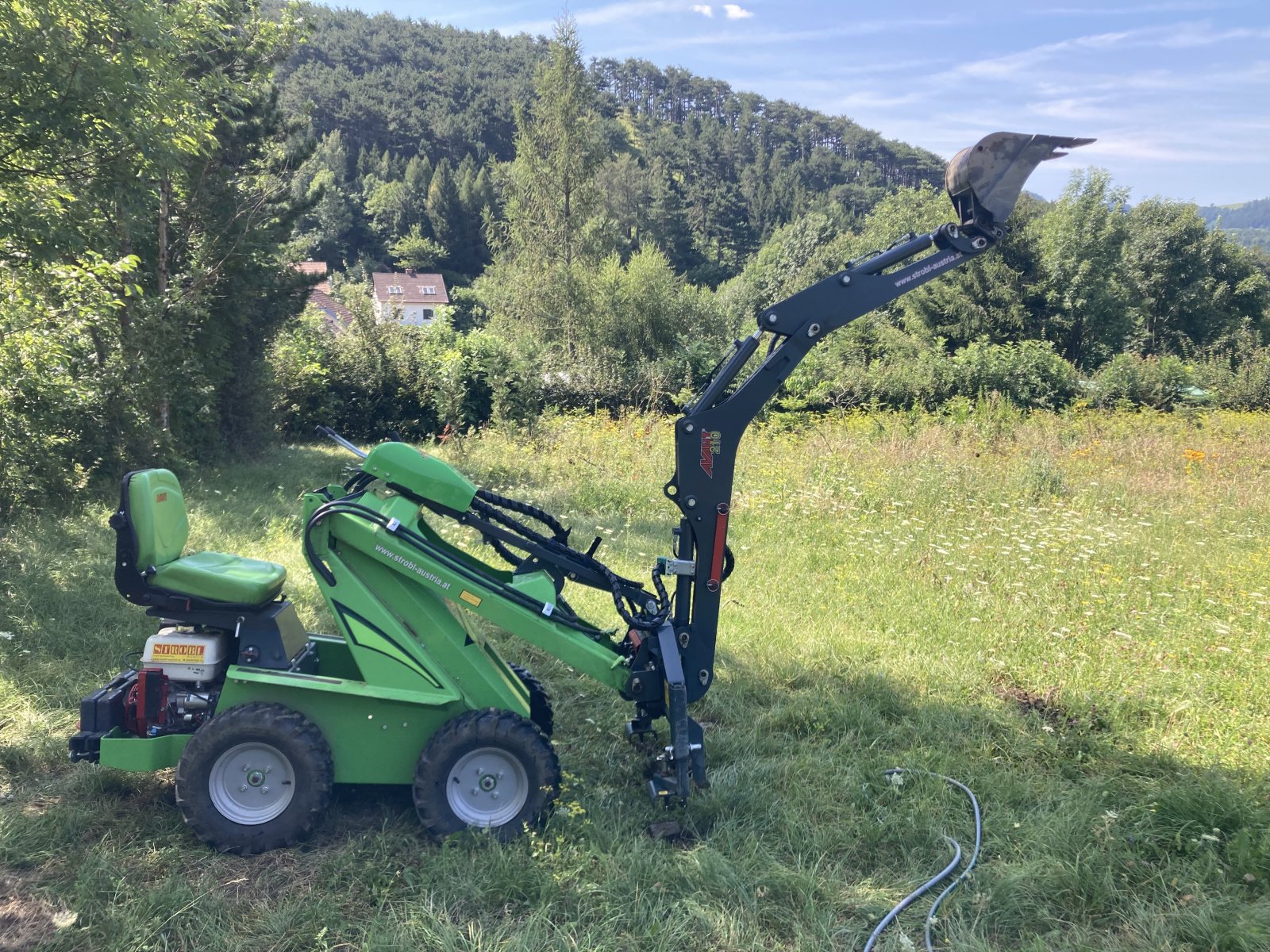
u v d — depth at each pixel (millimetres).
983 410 18062
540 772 3861
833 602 7445
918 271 4207
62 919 3312
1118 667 6004
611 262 33031
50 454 9781
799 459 13117
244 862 3732
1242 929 3326
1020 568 8242
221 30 13672
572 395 21531
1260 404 24625
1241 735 5078
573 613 4512
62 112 8055
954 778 4652
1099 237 36281
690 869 3740
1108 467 13398
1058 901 3664
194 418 14000
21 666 5562
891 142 176875
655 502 11273
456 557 4430
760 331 4207
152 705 4012
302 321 21562
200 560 4234
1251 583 7855
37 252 8336
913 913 3555
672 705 4055
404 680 3963
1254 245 58188
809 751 4941
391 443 4289
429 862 3709
